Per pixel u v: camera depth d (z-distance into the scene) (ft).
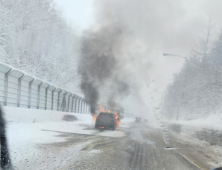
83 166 18.89
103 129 56.95
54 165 18.54
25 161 19.02
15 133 32.86
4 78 45.62
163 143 37.78
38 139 30.63
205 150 32.45
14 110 44.09
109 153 25.21
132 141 37.22
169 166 21.12
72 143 30.12
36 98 59.52
